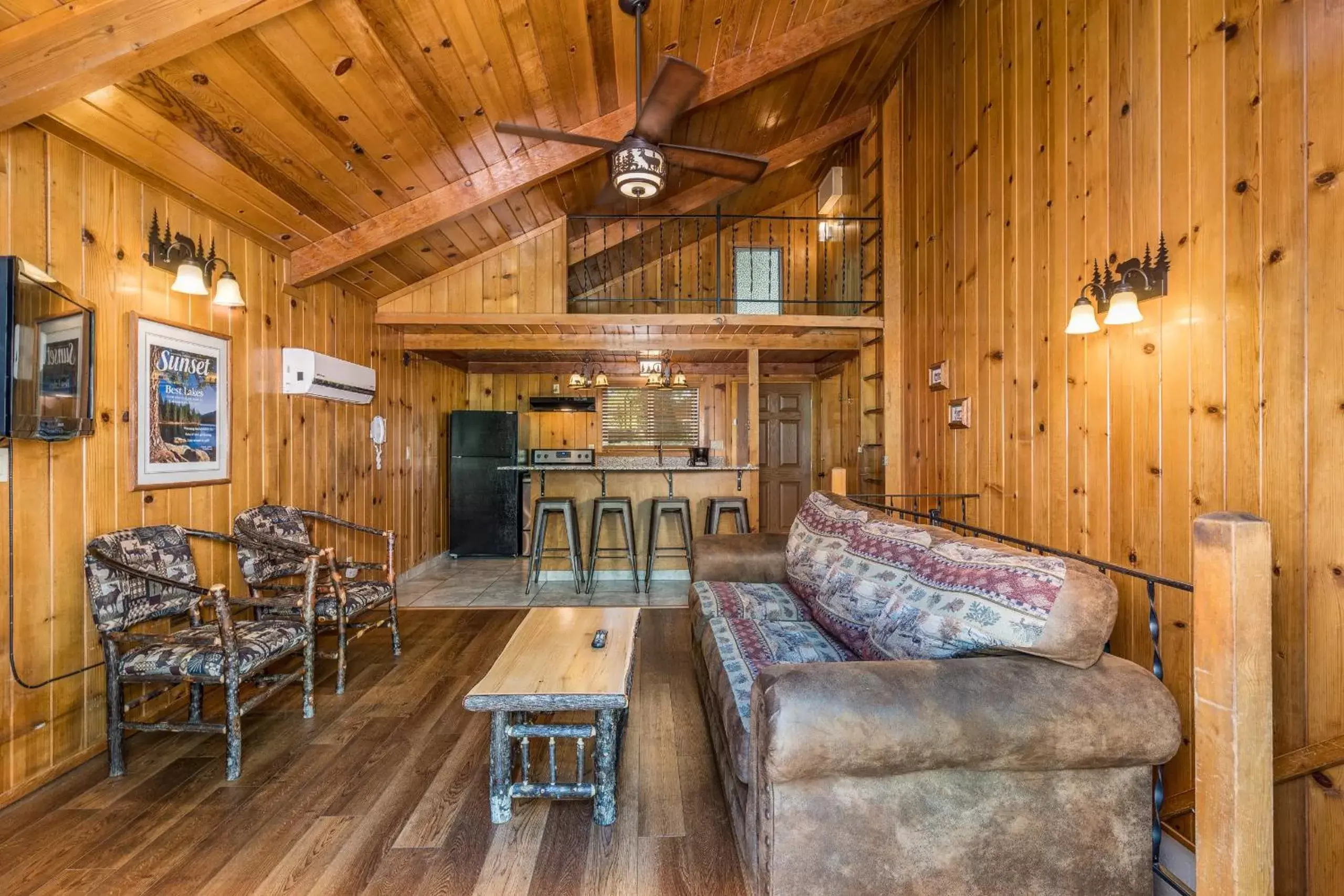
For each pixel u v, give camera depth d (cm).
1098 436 237
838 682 135
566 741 241
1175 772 197
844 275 597
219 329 296
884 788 136
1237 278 177
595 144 280
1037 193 277
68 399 203
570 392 723
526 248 480
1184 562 196
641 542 521
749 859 159
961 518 346
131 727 213
